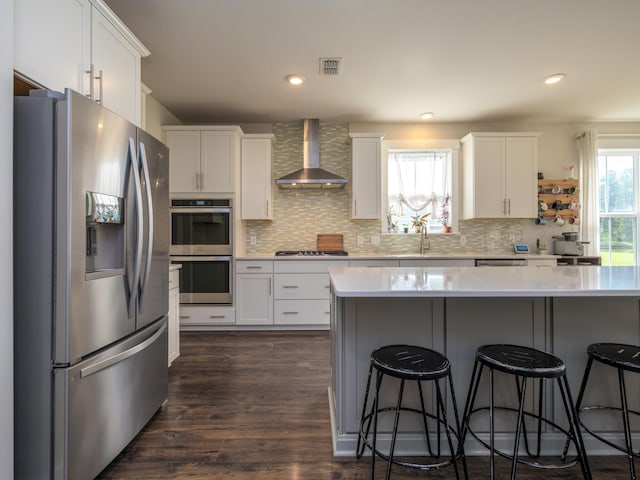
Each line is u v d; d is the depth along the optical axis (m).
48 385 1.28
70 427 1.31
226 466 1.58
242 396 2.24
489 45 2.52
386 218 4.34
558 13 2.15
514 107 3.75
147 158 1.80
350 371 1.68
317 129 4.08
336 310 1.73
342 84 3.17
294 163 4.27
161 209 1.99
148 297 1.83
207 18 2.19
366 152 3.98
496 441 1.68
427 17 2.19
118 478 1.50
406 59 2.71
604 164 4.36
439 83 3.15
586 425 1.69
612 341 1.67
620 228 4.34
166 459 1.62
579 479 1.50
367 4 2.06
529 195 3.97
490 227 4.31
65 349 1.28
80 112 1.33
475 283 1.61
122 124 1.58
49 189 1.28
